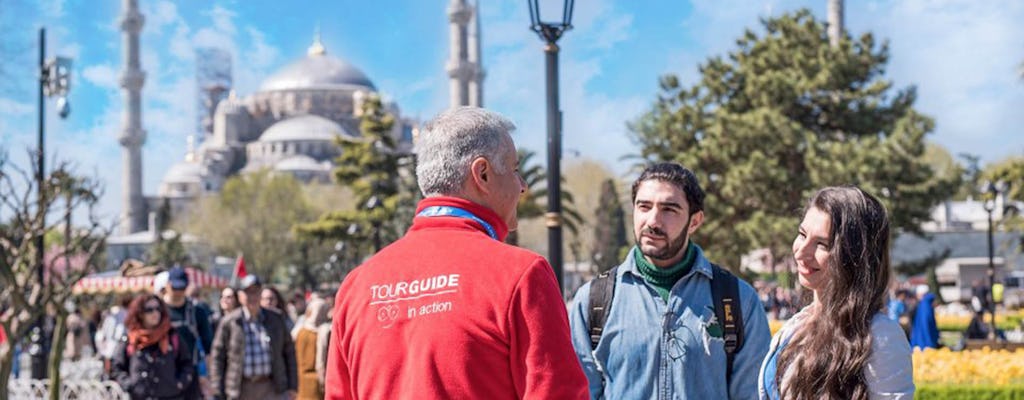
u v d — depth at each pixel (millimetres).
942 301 53469
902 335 3555
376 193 56500
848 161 33281
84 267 14305
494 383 3348
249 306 11164
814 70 35969
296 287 92500
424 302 3443
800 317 3846
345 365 3709
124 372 10062
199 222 102312
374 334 3529
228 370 11078
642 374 4980
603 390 5109
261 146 175500
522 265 3406
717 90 36750
